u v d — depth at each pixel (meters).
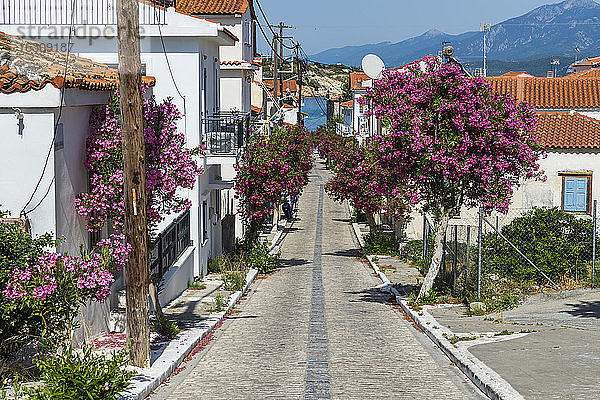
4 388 10.27
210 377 12.03
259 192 28.80
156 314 15.47
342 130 87.75
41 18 21.62
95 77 14.69
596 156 28.47
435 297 19.14
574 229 21.06
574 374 10.70
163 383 11.71
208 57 26.92
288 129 32.50
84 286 11.38
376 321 17.58
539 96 35.53
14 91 12.28
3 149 12.48
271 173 28.64
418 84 18.08
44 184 12.54
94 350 13.45
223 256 28.89
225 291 22.47
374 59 36.69
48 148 12.51
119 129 14.51
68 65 15.22
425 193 19.20
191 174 15.21
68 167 13.37
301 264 31.09
